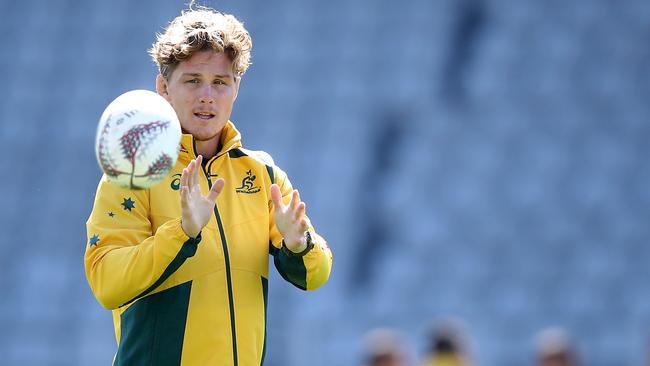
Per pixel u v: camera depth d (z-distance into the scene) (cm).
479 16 6250
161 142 1174
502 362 5159
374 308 5306
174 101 1277
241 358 1249
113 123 1170
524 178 5688
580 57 6034
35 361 5441
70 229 5966
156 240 1180
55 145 6253
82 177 6141
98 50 6538
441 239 5519
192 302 1234
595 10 6138
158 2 6625
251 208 1303
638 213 5538
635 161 5703
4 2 6700
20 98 6419
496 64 6075
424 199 5669
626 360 5141
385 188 5741
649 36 6050
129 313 1254
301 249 1266
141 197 1262
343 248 5569
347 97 6112
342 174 5834
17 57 6550
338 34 6331
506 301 5319
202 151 1311
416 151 5847
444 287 5366
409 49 6225
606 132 5797
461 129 5875
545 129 5828
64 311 5597
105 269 1203
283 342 4950
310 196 5781
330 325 5206
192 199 1177
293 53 6306
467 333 5228
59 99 6406
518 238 5494
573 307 5275
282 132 6044
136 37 6556
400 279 5416
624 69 5975
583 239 5472
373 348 2919
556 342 2978
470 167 5738
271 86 6206
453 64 6134
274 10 6450
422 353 5184
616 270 5375
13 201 6059
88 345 5466
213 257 1251
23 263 5831
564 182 5650
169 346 1227
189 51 1254
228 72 1278
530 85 5972
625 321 5231
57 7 6681
